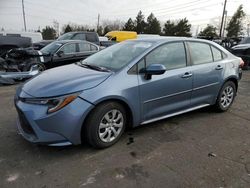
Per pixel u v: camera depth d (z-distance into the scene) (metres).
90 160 2.98
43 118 2.81
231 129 3.98
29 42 9.80
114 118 3.27
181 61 3.94
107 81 3.14
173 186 2.53
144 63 3.50
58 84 3.03
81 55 9.20
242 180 2.64
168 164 2.92
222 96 4.68
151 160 3.00
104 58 3.92
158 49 3.70
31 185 2.51
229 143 3.49
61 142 2.93
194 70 4.04
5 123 4.02
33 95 2.96
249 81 8.22
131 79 3.32
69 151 3.16
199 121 4.29
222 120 4.36
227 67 4.62
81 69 3.61
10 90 6.40
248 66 11.72
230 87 4.79
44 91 2.94
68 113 2.86
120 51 3.91
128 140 3.50
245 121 4.34
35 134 2.90
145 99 3.48
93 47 9.67
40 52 8.28
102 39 17.66
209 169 2.83
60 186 2.51
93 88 3.02
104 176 2.67
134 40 4.19
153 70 3.32
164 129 3.91
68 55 8.84
